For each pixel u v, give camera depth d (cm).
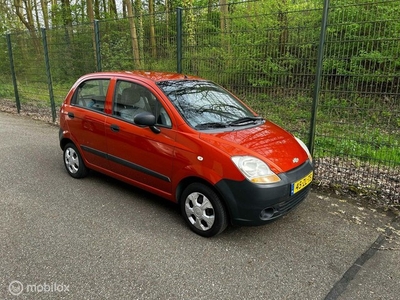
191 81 423
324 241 335
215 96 412
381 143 424
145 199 427
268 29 477
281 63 475
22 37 965
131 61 682
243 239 337
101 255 304
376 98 412
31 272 279
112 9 2309
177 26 574
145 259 300
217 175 313
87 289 261
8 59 1066
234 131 352
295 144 368
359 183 453
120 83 416
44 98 962
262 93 502
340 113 443
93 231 346
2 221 363
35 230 346
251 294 259
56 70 872
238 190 305
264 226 362
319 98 453
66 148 498
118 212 390
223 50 531
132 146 387
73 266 288
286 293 261
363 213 393
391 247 326
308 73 454
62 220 368
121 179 424
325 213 393
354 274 286
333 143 460
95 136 436
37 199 421
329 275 284
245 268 291
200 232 340
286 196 316
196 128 343
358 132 437
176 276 278
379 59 402
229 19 517
